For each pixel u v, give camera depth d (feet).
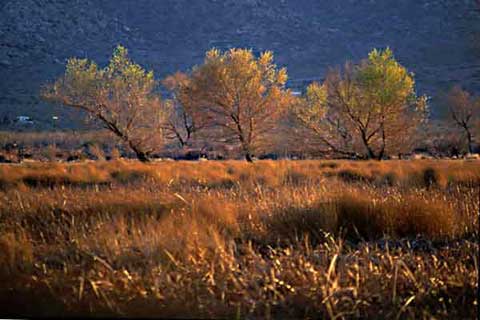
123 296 73.15
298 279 78.28
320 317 69.31
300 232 104.63
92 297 73.26
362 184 184.55
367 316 69.46
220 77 424.05
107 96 426.10
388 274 79.92
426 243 99.81
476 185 175.52
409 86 432.25
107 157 514.27
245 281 75.87
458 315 69.26
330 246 94.89
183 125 542.98
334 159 447.01
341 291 72.33
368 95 425.69
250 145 428.56
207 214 111.96
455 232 105.29
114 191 155.84
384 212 108.88
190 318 68.33
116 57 432.66
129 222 109.70
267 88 439.22
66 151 565.53
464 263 85.92
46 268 86.43
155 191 161.27
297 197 121.29
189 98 437.99
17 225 105.19
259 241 102.99
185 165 312.09
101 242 93.30
